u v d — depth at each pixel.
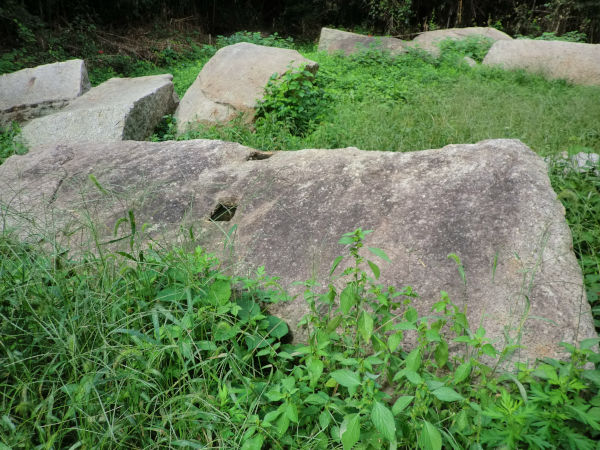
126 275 2.25
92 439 1.64
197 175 3.48
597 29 16.41
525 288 2.26
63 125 5.65
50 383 1.86
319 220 2.87
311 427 1.81
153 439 1.79
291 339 2.38
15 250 2.40
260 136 5.54
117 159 3.81
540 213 2.59
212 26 19.38
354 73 8.91
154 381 1.86
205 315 2.05
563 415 1.59
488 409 1.66
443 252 2.51
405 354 2.05
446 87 7.41
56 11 13.63
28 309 2.02
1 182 3.66
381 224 2.75
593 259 2.77
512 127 5.15
